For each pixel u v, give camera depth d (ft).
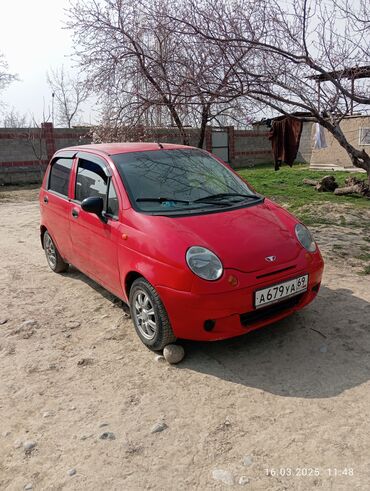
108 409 10.06
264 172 57.00
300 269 11.74
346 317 13.66
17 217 35.55
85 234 15.06
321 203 31.81
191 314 10.79
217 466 8.20
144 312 12.25
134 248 12.12
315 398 9.93
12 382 11.41
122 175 13.74
